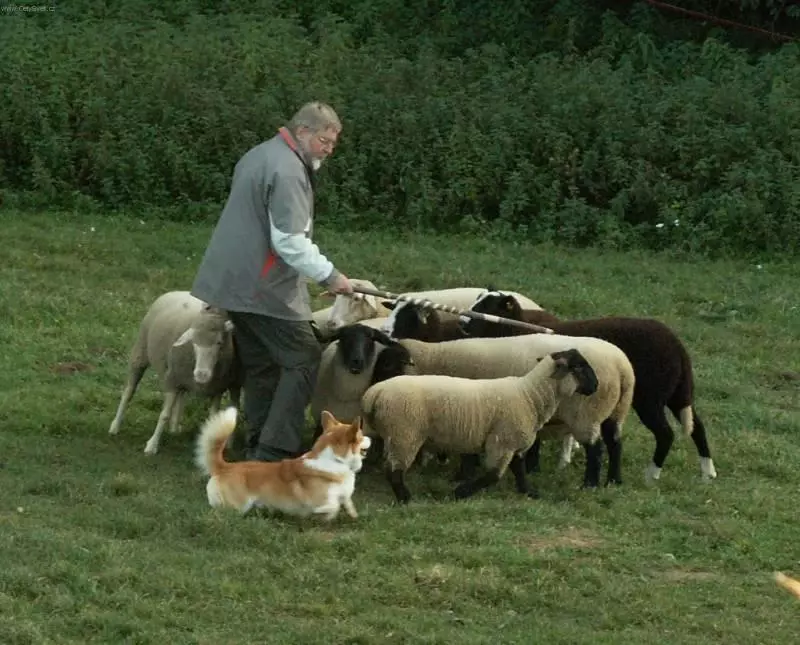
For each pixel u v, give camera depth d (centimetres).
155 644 905
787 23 3162
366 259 2214
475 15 3150
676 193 2445
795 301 2114
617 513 1228
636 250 2375
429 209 2444
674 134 2562
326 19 3011
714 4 3183
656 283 2189
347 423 1326
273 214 1216
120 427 1459
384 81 2708
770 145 2489
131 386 1456
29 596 958
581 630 977
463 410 1232
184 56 2738
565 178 2505
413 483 1309
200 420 1499
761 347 1912
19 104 2594
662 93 2675
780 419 1606
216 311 1335
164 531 1106
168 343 1390
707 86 2652
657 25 3105
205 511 1140
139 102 2595
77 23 2923
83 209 2469
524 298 1602
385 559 1073
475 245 2361
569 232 2402
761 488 1354
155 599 971
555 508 1227
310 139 1234
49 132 2561
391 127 2564
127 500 1185
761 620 1022
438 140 2533
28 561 1005
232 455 1377
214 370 1351
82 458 1341
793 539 1200
